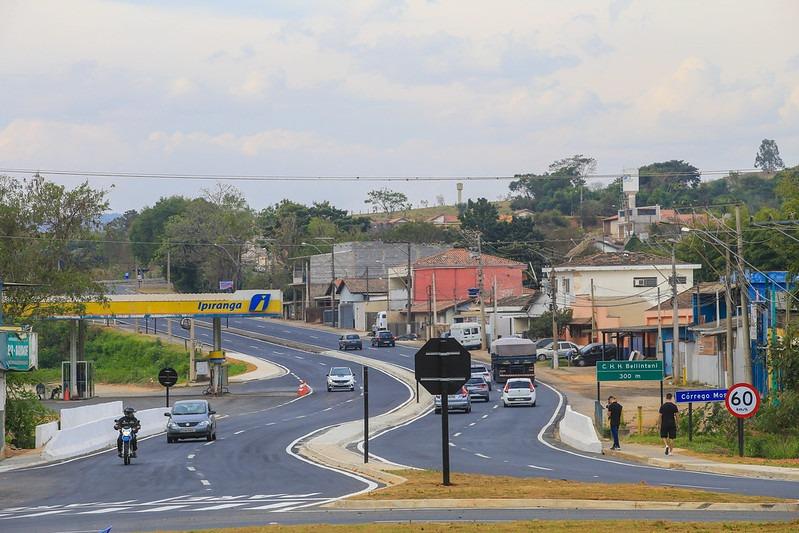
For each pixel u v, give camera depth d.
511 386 114.31
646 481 49.38
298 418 105.25
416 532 30.92
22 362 69.81
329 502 40.16
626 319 186.25
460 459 63.88
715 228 169.38
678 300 173.12
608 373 84.12
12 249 111.56
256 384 154.12
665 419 64.31
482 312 188.75
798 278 102.00
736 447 67.31
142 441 82.69
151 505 41.78
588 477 51.66
